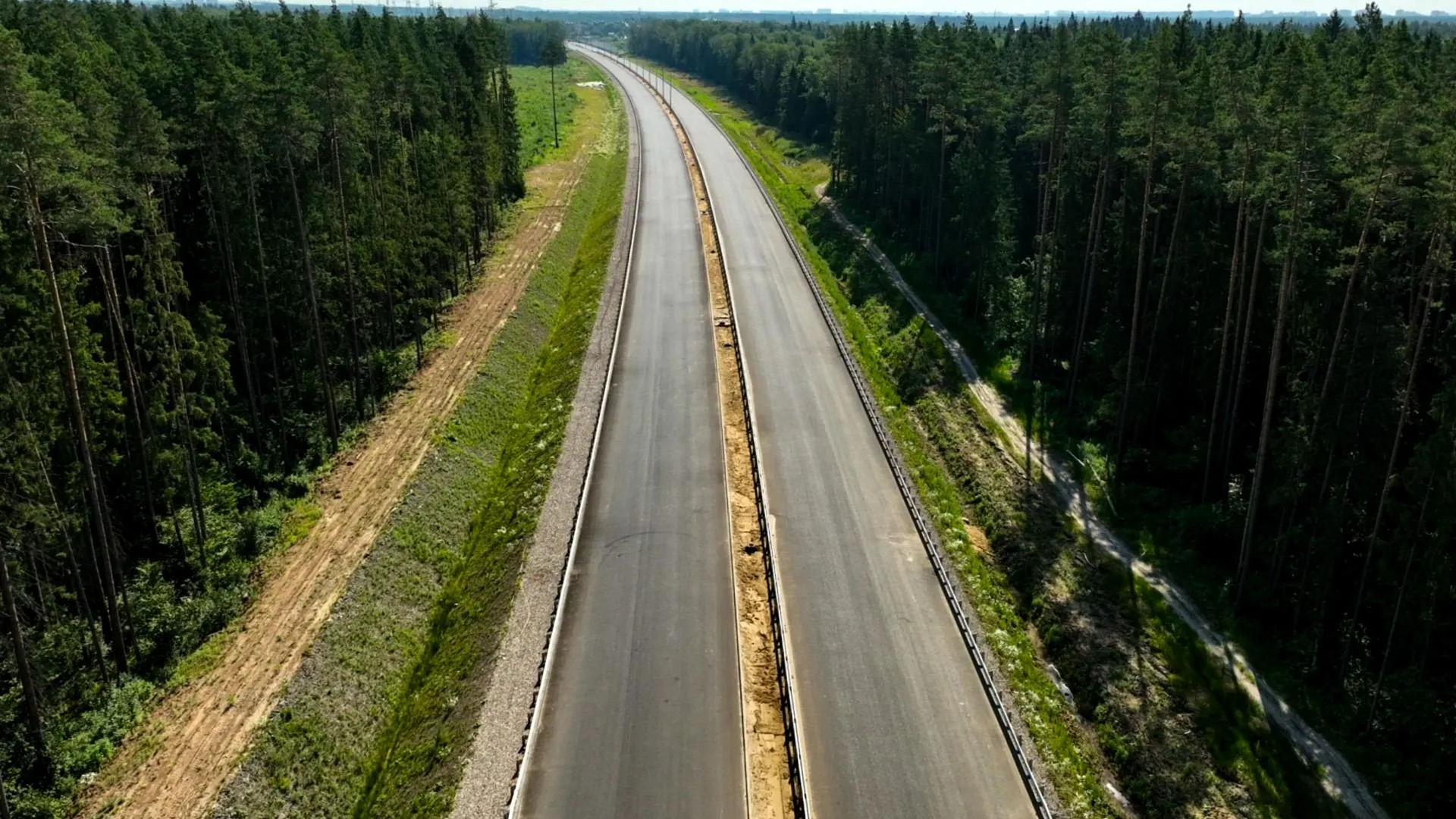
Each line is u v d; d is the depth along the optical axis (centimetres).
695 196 10319
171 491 4119
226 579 3881
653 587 3541
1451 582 3241
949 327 6744
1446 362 3634
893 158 8900
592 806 2556
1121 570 4147
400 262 6006
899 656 3228
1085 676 3494
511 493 4472
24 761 3003
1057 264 6003
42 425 3344
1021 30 10312
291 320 5369
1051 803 2673
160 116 4156
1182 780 3058
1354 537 3769
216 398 4784
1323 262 4038
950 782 2697
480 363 5925
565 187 10812
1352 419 3728
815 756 2770
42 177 2988
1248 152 4025
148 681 3384
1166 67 4578
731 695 2986
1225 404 4688
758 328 6425
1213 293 4812
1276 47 6994
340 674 3362
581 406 5138
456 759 2783
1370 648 3681
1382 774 3184
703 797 2589
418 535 4219
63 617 3631
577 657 3150
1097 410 5347
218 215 4725
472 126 8312
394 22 8912
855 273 7994
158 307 4056
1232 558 4325
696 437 4788
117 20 5947
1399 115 3344
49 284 3159
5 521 3042
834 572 3712
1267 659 3728
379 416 5328
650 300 6894
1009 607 3772
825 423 5038
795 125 14425
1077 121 5662
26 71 3081
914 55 8756
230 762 2962
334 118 5059
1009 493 4662
